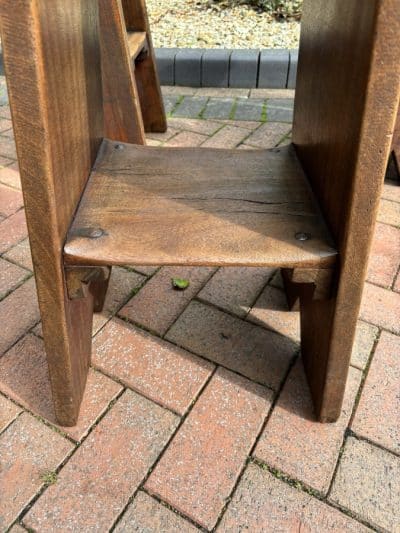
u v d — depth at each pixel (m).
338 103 0.97
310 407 1.23
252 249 0.99
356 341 1.41
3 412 1.22
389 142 0.83
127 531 1.00
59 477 1.08
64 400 1.13
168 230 1.04
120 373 1.31
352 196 0.89
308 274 1.00
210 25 3.82
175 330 1.45
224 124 2.68
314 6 1.17
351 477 1.09
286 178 1.24
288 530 1.00
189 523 1.01
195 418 1.20
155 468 1.10
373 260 1.72
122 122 2.13
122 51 1.98
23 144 0.83
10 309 1.52
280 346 1.41
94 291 1.38
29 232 0.91
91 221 1.06
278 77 3.12
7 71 0.77
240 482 1.08
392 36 0.75
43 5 0.81
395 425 1.19
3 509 1.03
